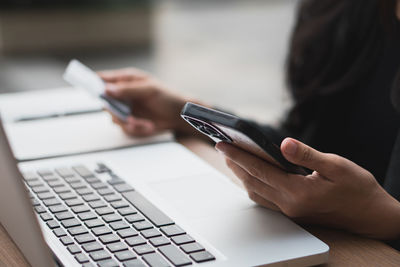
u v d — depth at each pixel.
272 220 0.56
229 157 0.56
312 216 0.56
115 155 0.76
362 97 0.96
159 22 7.04
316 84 0.98
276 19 7.75
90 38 6.59
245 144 0.52
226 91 4.11
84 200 0.59
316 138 0.99
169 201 0.60
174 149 0.79
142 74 0.98
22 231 0.48
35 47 6.27
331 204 0.54
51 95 1.06
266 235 0.52
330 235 0.57
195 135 0.92
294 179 0.54
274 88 4.20
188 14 8.11
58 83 4.39
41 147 0.78
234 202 0.60
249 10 8.51
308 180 0.54
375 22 0.94
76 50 6.14
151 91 0.92
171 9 8.12
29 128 0.88
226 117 0.48
